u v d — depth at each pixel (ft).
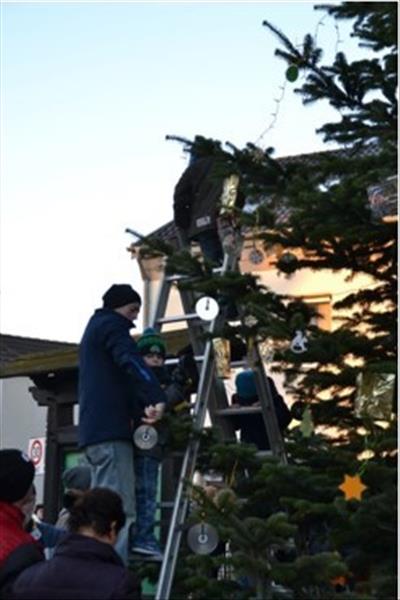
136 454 51.13
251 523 43.57
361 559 45.57
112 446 49.49
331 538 45.37
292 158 54.80
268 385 53.62
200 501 44.80
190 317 53.88
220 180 53.88
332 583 44.01
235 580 45.88
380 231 49.62
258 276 51.70
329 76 53.42
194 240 58.70
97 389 49.96
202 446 49.90
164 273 54.65
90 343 50.49
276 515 43.21
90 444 49.75
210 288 50.55
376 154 50.62
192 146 53.26
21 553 40.93
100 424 49.62
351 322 52.16
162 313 55.01
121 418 49.85
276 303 51.24
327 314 53.52
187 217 58.95
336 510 43.98
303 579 43.19
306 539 47.93
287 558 49.62
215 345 52.29
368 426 46.65
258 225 50.78
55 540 51.01
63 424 110.63
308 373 50.39
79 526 39.24
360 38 53.06
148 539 50.55
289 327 48.85
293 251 52.08
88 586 37.45
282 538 43.65
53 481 109.29
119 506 39.63
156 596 48.85
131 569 49.80
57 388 110.93
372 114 52.31
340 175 50.96
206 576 45.39
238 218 51.34
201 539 45.27
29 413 205.77
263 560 43.50
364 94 53.52
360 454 47.09
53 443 110.11
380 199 49.85
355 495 44.68
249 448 47.57
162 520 54.03
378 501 44.21
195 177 58.34
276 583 44.70
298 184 49.93
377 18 51.75
